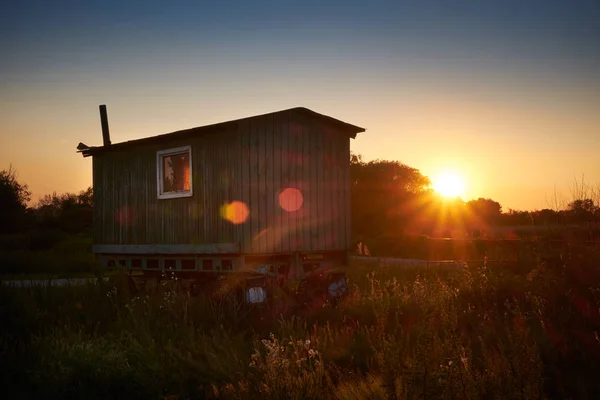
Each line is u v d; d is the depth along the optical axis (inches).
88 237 1370.6
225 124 468.4
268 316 378.0
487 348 251.9
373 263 754.2
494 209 1638.8
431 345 221.1
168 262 543.8
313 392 214.8
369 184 1680.6
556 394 210.2
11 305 395.5
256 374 244.4
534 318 293.9
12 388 255.6
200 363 265.4
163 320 356.2
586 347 253.1
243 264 461.4
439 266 627.5
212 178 488.1
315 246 514.3
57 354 278.2
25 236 1328.7
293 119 510.0
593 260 376.8
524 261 442.3
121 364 270.2
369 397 205.3
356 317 358.9
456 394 188.7
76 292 464.8
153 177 547.5
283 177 497.0
